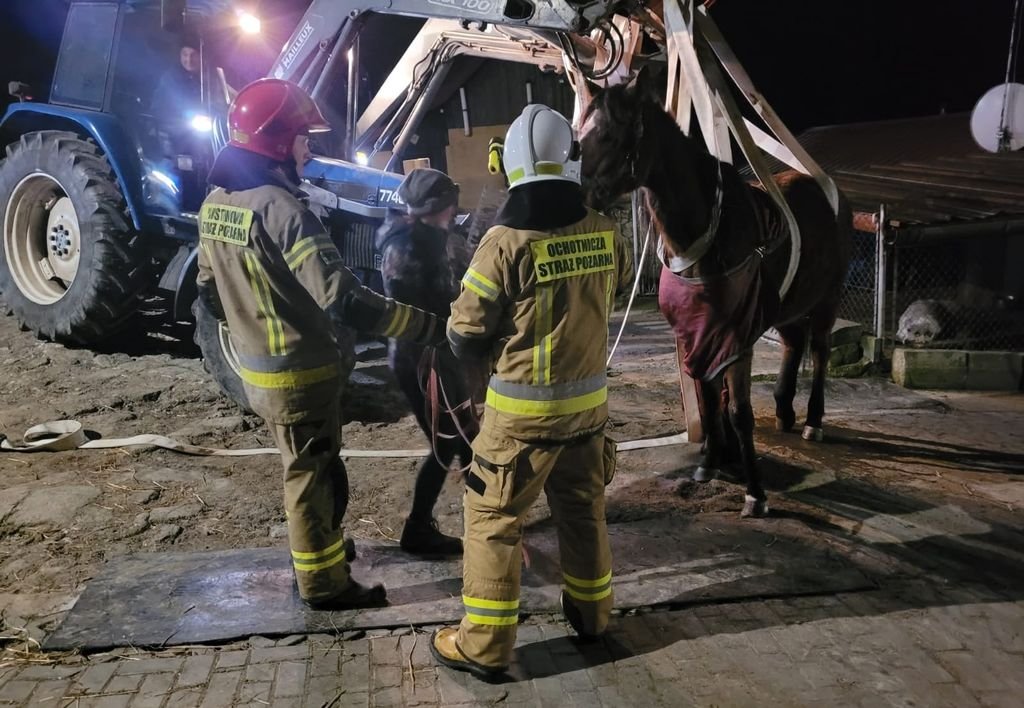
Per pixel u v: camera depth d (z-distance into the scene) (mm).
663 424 5344
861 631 2979
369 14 5176
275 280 2684
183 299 5441
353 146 6355
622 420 5418
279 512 3926
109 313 6188
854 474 4531
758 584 3275
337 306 2586
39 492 3998
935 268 9047
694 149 3578
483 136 8844
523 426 2477
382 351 6789
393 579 3273
